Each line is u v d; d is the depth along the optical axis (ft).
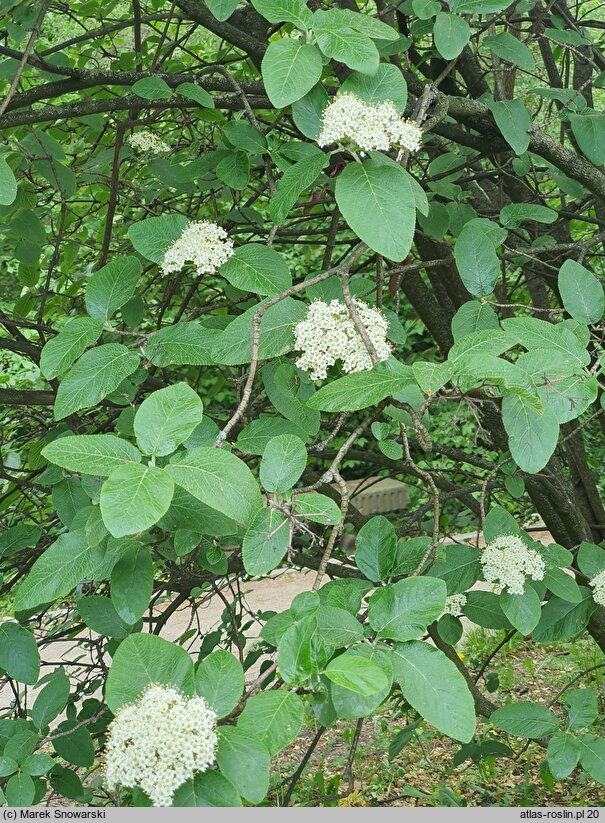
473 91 9.45
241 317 5.19
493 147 7.83
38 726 5.50
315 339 4.97
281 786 12.26
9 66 7.26
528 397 4.25
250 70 10.28
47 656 15.80
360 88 5.38
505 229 6.88
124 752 3.80
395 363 4.60
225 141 7.23
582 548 7.04
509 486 7.77
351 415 17.07
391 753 8.64
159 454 3.99
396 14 8.61
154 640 4.14
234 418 4.41
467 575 6.40
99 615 5.95
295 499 4.31
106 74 7.27
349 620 4.45
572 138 9.92
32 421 10.83
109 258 10.76
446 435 17.85
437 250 9.91
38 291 10.04
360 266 9.99
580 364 4.93
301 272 19.26
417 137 5.07
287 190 5.27
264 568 4.10
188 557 7.39
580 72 10.91
